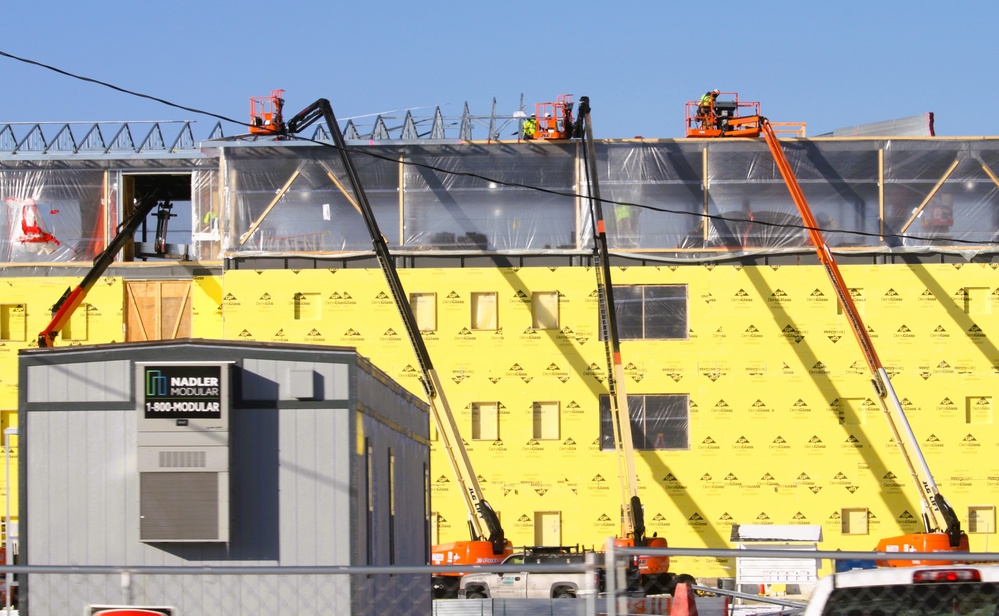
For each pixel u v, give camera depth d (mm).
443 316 56656
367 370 19922
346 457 18422
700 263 56406
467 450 55562
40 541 18312
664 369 55688
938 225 57062
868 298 56125
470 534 53062
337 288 57094
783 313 56031
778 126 58062
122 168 62938
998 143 57281
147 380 18312
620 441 53281
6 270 61188
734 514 54688
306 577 17969
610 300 52500
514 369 56094
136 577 17984
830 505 54594
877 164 57469
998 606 12008
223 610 17922
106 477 18391
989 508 54594
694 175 57781
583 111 55656
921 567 12273
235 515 18266
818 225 57312
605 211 57469
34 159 62562
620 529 54656
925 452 55125
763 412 55312
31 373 18641
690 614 15312
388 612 22312
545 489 55156
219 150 61812
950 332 55844
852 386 55312
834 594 12164
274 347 18594
